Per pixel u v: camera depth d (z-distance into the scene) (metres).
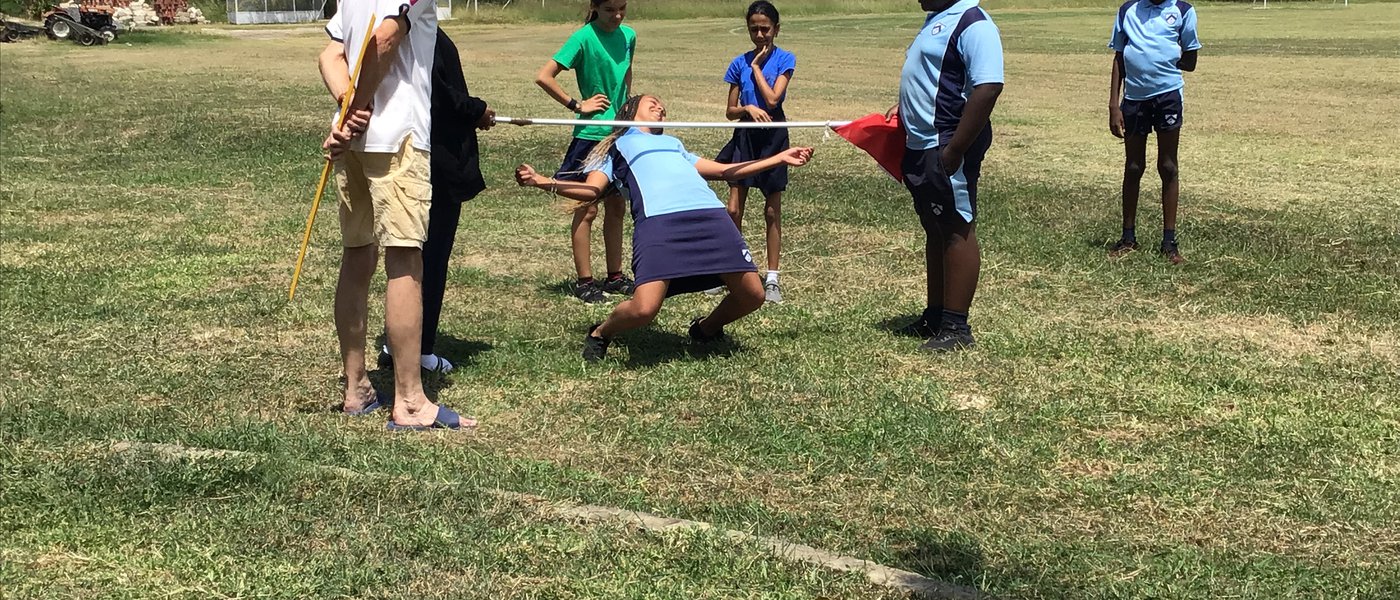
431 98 5.00
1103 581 3.45
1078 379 5.34
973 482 4.19
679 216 5.46
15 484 3.87
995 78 5.39
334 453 4.32
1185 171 11.27
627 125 5.72
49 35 33.94
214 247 8.30
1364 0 60.59
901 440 4.55
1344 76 20.98
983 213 9.20
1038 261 7.66
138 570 3.38
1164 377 5.35
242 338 6.05
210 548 3.50
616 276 7.10
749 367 5.49
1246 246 7.90
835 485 4.14
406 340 4.67
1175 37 7.48
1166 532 3.81
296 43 35.84
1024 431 4.70
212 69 24.91
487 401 5.07
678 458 4.39
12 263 7.77
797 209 9.52
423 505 3.80
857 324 6.29
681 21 52.25
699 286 5.57
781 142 6.94
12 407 4.84
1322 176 10.84
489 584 3.33
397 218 4.51
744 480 4.19
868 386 5.19
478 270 7.62
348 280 4.77
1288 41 30.58
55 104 17.48
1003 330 6.11
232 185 11.12
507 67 25.97
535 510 3.78
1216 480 4.20
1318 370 5.48
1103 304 6.66
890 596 3.30
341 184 4.61
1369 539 3.76
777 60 7.00
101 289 7.07
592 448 4.50
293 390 5.21
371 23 4.27
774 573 3.40
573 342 5.96
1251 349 5.84
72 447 4.25
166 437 4.48
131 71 24.09
